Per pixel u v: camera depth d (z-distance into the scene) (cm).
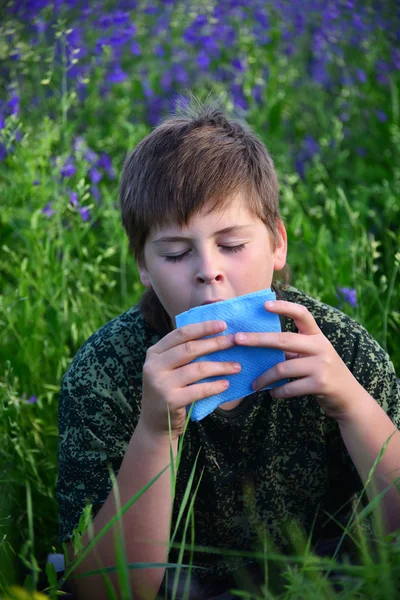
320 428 184
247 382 163
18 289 275
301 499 188
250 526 185
